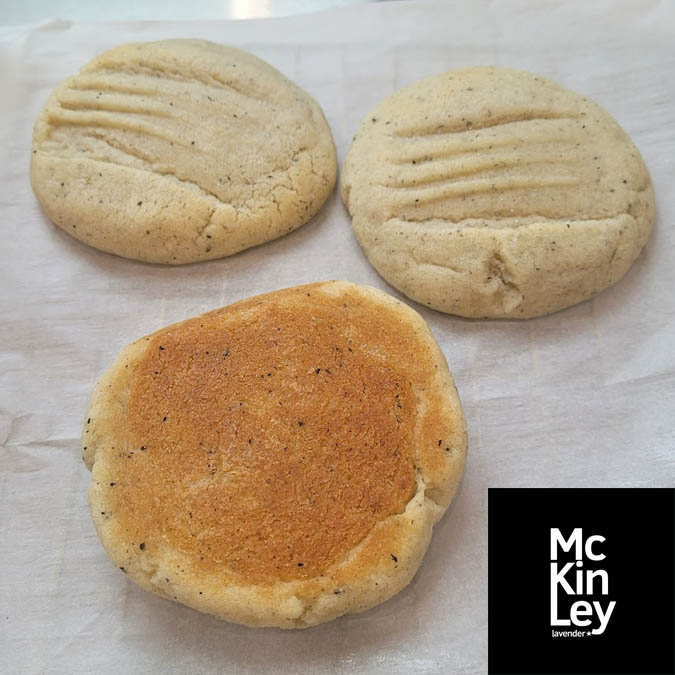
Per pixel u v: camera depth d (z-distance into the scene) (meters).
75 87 0.18
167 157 0.17
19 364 0.16
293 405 0.14
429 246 0.16
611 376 0.16
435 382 0.14
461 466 0.14
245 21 0.21
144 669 0.13
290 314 0.15
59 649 0.14
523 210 0.16
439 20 0.21
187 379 0.14
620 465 0.15
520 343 0.16
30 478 0.15
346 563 0.13
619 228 0.16
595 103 0.18
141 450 0.14
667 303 0.17
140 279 0.17
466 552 0.14
